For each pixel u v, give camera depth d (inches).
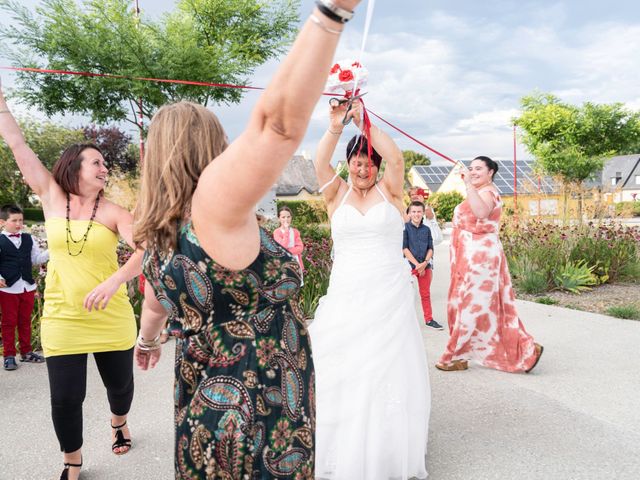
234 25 584.7
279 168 43.3
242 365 52.9
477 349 188.5
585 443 133.6
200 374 54.1
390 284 120.9
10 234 208.1
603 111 1327.5
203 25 573.0
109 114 535.5
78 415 113.8
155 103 527.5
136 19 509.0
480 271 182.4
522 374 185.9
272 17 594.9
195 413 52.8
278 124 40.8
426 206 315.3
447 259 538.9
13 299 205.5
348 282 121.7
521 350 183.9
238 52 569.3
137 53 498.6
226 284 51.9
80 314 113.0
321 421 112.7
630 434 138.3
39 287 258.4
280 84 39.3
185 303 53.2
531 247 400.5
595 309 299.1
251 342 53.4
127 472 123.3
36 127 1365.7
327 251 348.8
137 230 54.8
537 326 258.4
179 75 515.5
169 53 502.9
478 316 184.9
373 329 116.0
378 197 128.8
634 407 156.0
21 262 208.8
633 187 2364.7
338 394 112.6
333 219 129.3
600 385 174.4
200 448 52.1
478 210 177.5
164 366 202.1
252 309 53.9
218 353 53.2
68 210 115.9
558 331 247.8
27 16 490.0
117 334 118.9
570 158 1298.0
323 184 131.1
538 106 1385.3
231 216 48.1
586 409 155.0
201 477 52.1
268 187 44.9
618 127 1341.0
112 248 118.3
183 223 52.7
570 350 216.1
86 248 114.2
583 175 1327.5
